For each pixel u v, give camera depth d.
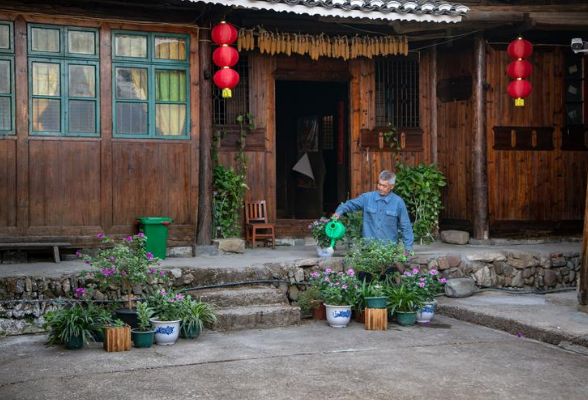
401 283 8.30
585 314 7.84
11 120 9.23
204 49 10.12
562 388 5.49
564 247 10.92
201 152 10.16
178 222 9.96
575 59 12.26
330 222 9.23
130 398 5.16
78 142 9.50
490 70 11.78
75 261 9.16
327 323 8.08
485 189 11.61
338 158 13.31
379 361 6.26
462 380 5.67
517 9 10.70
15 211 9.25
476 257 10.00
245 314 7.73
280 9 9.27
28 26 9.27
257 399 5.14
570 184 12.22
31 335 7.42
